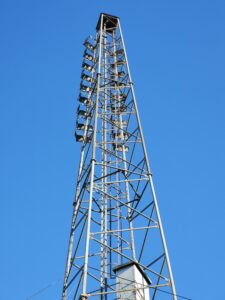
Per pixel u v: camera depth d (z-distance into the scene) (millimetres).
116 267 27766
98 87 35156
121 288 26594
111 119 36500
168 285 24844
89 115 36469
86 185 30016
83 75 40312
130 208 29422
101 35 40375
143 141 32250
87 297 23422
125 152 34688
